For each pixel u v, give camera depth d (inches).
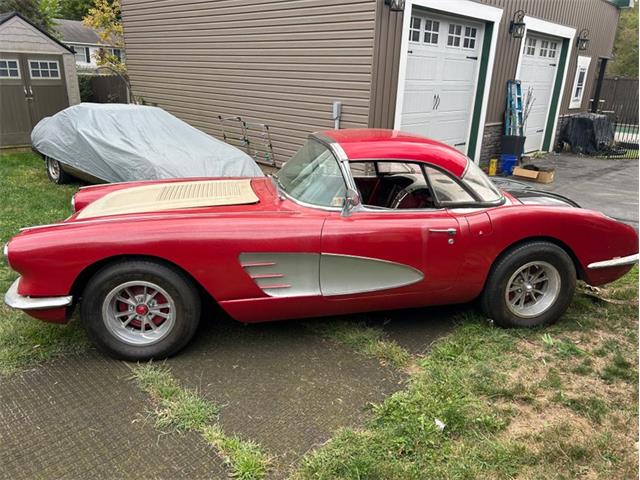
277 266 118.5
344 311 128.4
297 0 285.1
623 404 106.0
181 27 375.9
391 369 117.7
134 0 413.1
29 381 110.1
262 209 124.6
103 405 102.5
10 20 423.5
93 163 248.2
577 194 313.4
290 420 99.1
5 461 87.4
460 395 106.9
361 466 85.9
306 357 122.3
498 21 334.3
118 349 116.6
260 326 136.9
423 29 292.7
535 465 88.5
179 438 93.4
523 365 120.0
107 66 738.2
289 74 304.3
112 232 110.2
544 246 131.0
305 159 140.5
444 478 84.8
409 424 97.0
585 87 521.0
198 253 112.5
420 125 316.5
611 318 144.5
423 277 126.1
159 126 263.3
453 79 329.1
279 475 85.0
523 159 435.5
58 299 111.2
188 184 149.4
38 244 108.0
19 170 336.2
